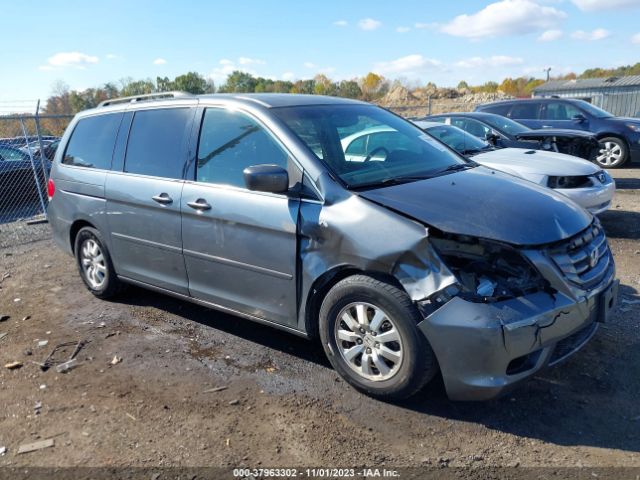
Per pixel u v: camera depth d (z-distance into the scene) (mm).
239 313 4121
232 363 4055
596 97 28297
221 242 4012
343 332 3514
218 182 4062
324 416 3340
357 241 3281
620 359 3846
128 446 3146
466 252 3070
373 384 3414
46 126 17547
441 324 3008
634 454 2904
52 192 5594
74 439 3234
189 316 4980
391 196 3410
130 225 4730
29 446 3188
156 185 4445
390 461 2930
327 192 3498
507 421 3223
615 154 12883
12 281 6309
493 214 3244
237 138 4047
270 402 3516
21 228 9477
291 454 3016
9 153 11883
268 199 3723
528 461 2885
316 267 3500
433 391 3555
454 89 49188
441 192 3514
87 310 5242
